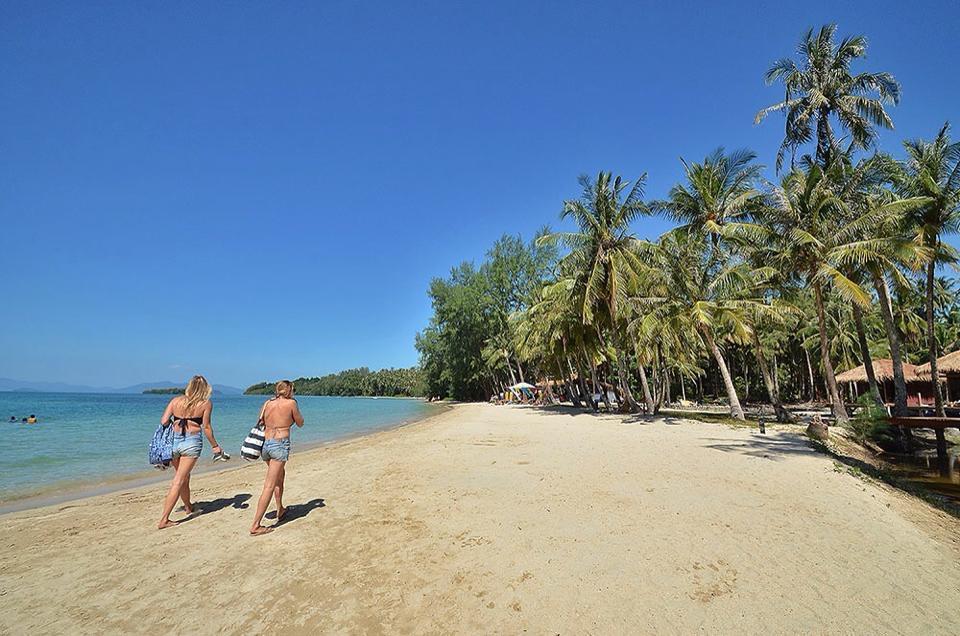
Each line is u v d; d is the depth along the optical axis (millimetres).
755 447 12219
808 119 21172
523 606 3742
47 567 4770
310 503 7094
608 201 24219
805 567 4457
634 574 4258
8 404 65625
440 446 13742
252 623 3582
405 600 3902
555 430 17812
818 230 18750
